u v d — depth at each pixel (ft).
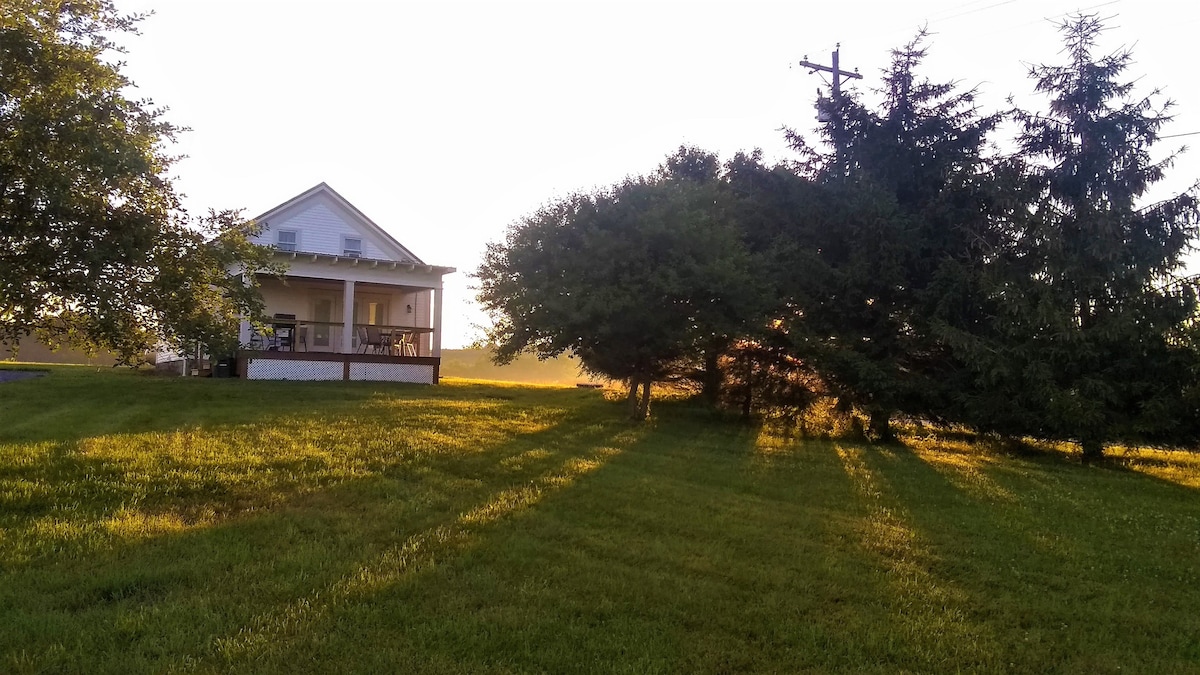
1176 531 24.25
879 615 15.02
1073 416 41.91
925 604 15.76
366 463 26.55
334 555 16.67
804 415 51.85
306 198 75.92
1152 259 43.42
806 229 50.65
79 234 20.65
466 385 67.26
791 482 29.07
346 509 20.71
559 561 17.16
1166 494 32.53
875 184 48.39
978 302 46.42
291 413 39.24
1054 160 47.19
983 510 25.70
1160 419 41.83
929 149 49.11
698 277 41.42
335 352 74.28
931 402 47.06
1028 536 22.08
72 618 12.71
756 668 12.44
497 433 36.17
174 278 22.70
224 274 24.95
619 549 18.33
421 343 81.51
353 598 14.24
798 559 18.38
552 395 60.54
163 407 40.88
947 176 48.29
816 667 12.60
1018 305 43.19
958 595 16.43
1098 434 42.93
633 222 42.60
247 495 21.65
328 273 67.62
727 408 54.44
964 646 13.64
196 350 26.05
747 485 27.78
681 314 44.11
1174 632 15.08
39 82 20.88
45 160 19.92
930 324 45.73
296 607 13.66
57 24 22.31
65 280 20.93
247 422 35.24
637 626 13.73
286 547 17.15
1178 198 43.45
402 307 81.35
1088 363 44.37
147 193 22.61
